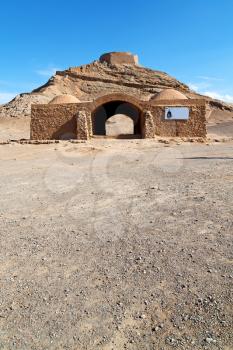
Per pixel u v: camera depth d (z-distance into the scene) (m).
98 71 103.06
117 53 107.81
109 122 73.50
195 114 35.00
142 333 3.80
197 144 30.33
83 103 34.75
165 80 104.00
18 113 74.06
